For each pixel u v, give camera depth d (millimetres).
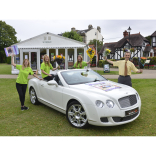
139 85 8555
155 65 23078
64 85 4176
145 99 5887
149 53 32500
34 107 5344
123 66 5004
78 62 6473
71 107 3773
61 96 4082
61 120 4160
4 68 25391
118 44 33094
